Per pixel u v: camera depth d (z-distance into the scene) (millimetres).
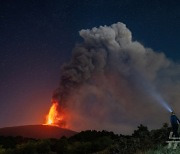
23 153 41562
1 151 42906
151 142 18281
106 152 22469
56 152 41312
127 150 19125
